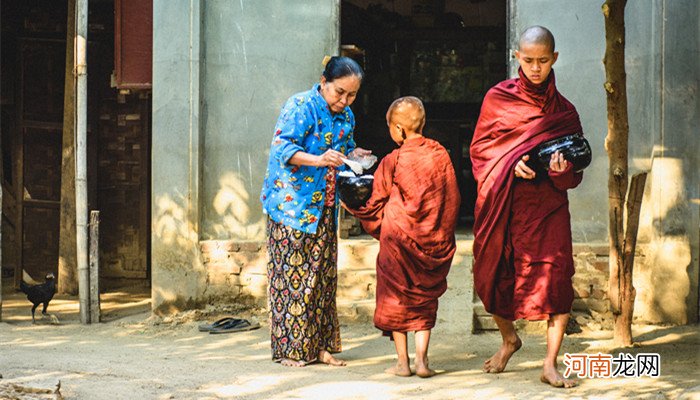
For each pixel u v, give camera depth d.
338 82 5.90
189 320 8.00
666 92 7.53
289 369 5.92
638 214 6.62
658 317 7.58
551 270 5.36
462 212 13.08
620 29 6.23
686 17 7.52
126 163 10.62
